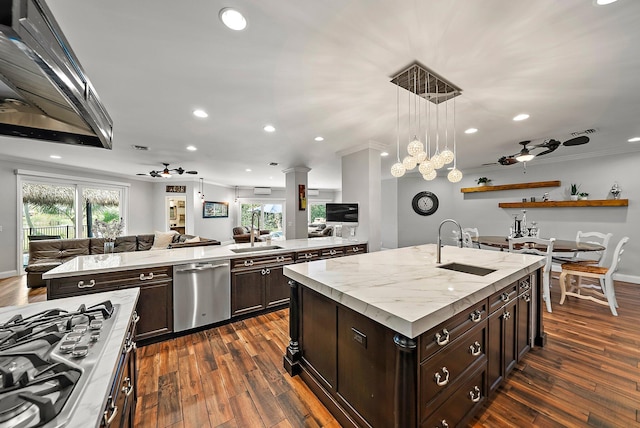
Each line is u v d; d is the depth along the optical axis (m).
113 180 6.89
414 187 7.16
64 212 5.90
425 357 1.12
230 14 1.37
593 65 1.86
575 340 2.39
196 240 5.90
